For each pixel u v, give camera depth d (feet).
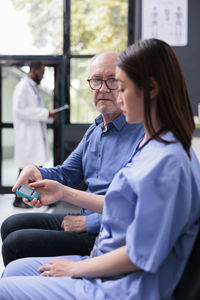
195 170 2.24
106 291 2.11
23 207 10.67
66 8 12.19
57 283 2.30
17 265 2.92
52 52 12.53
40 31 12.43
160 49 2.13
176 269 2.08
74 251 3.46
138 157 2.27
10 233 3.71
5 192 12.78
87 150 3.85
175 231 2.03
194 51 11.43
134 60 2.13
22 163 11.12
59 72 12.03
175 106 2.16
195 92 11.51
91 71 3.52
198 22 11.31
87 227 3.40
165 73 2.11
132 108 2.23
